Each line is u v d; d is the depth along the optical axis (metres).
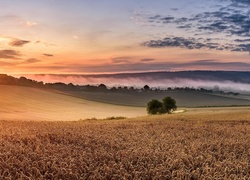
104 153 12.92
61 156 12.25
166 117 45.25
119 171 10.59
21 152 12.43
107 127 24.47
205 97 146.62
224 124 32.00
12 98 108.06
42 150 13.09
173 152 14.12
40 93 123.31
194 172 11.03
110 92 145.88
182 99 141.25
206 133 23.17
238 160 13.26
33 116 85.88
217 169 11.61
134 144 15.99
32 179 9.48
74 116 91.50
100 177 10.09
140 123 30.41
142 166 11.41
